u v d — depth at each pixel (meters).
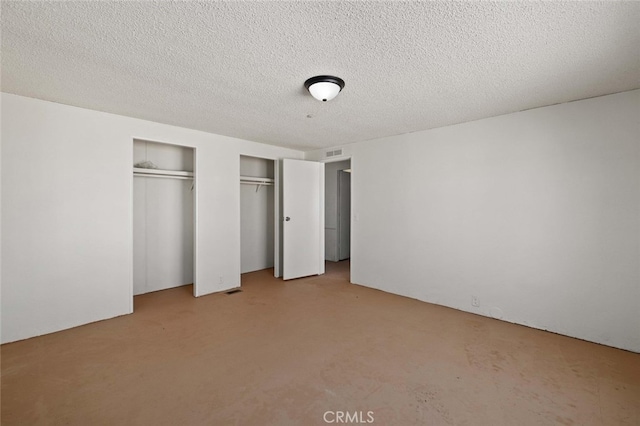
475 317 3.23
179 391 1.94
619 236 2.51
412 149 3.87
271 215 5.69
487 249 3.24
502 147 3.12
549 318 2.85
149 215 4.10
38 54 1.91
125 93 2.58
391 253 4.11
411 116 3.19
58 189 2.85
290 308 3.50
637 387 1.99
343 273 5.31
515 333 2.82
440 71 2.12
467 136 3.38
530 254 2.96
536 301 2.92
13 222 2.62
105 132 3.12
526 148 2.97
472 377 2.11
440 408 1.79
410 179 3.90
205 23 1.57
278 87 2.43
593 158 2.61
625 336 2.49
